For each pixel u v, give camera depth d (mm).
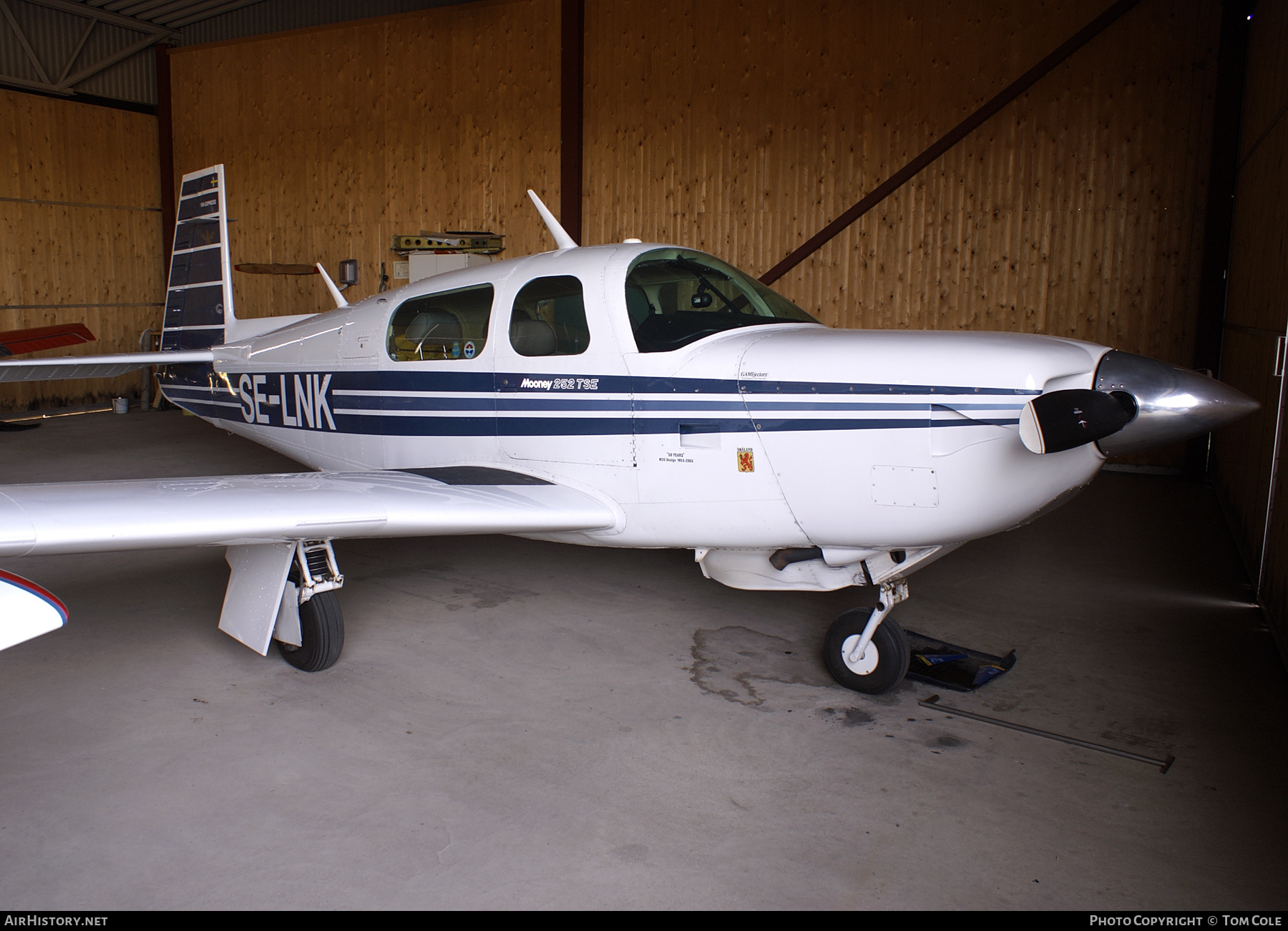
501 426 3373
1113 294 6727
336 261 9969
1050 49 6695
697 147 7969
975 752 2418
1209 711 2693
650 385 2936
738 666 3012
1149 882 1855
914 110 7164
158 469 6625
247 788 2191
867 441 2520
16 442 7824
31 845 1944
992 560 4418
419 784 2219
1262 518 3908
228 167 10469
